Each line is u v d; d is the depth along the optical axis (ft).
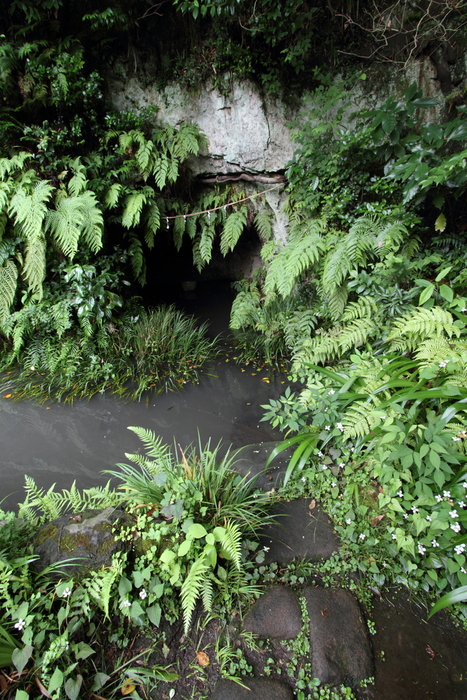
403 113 8.52
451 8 9.48
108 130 12.15
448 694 4.17
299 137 10.97
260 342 13.71
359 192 10.42
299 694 4.16
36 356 11.69
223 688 4.19
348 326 9.25
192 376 11.99
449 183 8.34
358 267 10.35
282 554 5.65
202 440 9.04
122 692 4.09
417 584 5.21
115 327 12.80
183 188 14.20
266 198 13.99
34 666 3.94
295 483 6.84
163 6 11.23
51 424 9.78
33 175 10.74
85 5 11.25
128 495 5.91
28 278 11.21
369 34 10.76
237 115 12.32
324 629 4.66
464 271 8.50
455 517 4.96
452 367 6.23
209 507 5.75
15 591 4.42
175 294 19.63
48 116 11.58
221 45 11.26
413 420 6.36
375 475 6.01
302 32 10.91
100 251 12.93
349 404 7.59
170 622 4.75
